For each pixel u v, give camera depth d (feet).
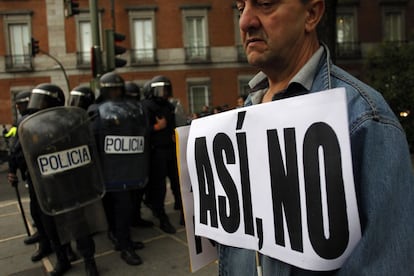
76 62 66.80
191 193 4.77
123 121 12.13
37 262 13.05
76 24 66.59
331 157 2.94
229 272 4.29
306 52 3.59
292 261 3.22
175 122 15.92
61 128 11.11
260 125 3.54
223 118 4.00
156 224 16.20
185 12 68.54
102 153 11.92
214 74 69.56
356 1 70.85
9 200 24.85
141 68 68.49
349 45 71.56
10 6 65.46
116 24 67.41
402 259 2.68
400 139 2.88
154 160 14.97
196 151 4.37
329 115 2.97
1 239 15.80
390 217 2.73
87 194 11.30
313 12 3.51
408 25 72.43
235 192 3.85
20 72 66.18
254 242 3.63
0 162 48.08
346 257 2.86
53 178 10.85
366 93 3.07
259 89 4.59
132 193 15.06
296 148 3.20
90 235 11.23
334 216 2.91
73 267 12.21
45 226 11.55
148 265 11.92
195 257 4.73
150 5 67.82
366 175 2.86
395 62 38.81
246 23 3.51
